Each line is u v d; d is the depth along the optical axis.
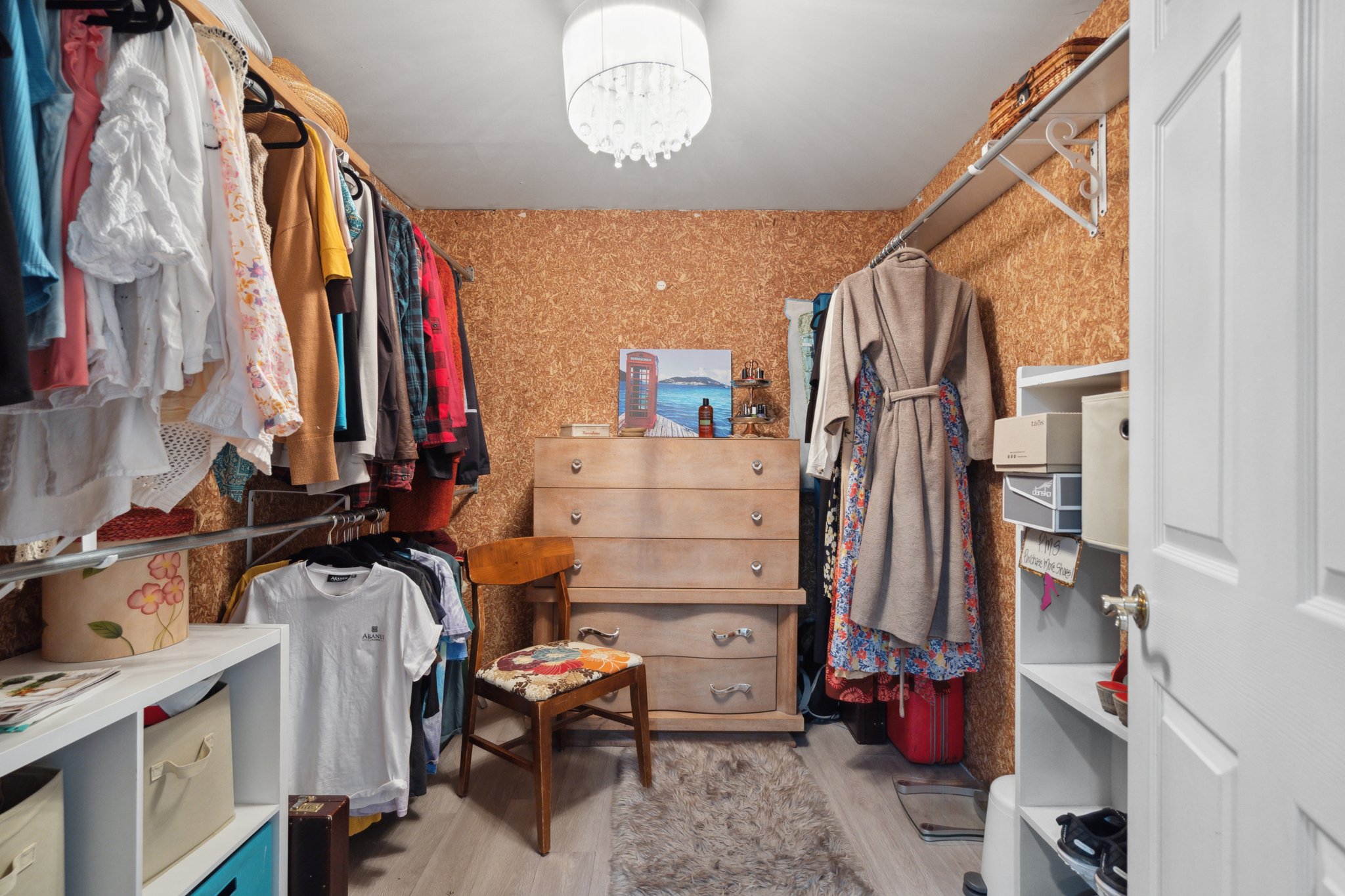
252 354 1.02
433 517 2.36
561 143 2.44
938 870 1.76
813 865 1.75
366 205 1.53
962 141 2.41
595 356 3.09
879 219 3.11
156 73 0.91
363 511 1.94
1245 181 0.67
